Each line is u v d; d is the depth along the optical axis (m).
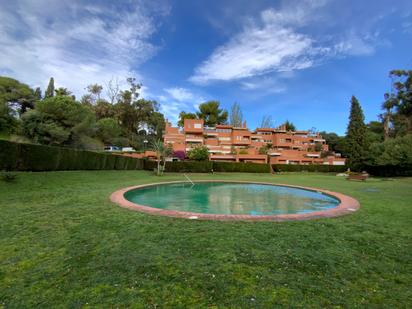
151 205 10.10
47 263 3.27
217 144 48.22
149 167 31.91
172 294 2.55
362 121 35.12
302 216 6.46
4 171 10.66
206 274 3.02
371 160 31.05
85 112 28.77
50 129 23.72
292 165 38.56
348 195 11.62
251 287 2.72
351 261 3.53
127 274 2.98
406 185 17.45
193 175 28.19
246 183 19.02
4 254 3.56
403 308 2.37
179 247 3.94
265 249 3.93
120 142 48.81
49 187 10.95
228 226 5.30
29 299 2.42
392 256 3.75
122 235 4.54
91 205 7.49
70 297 2.46
